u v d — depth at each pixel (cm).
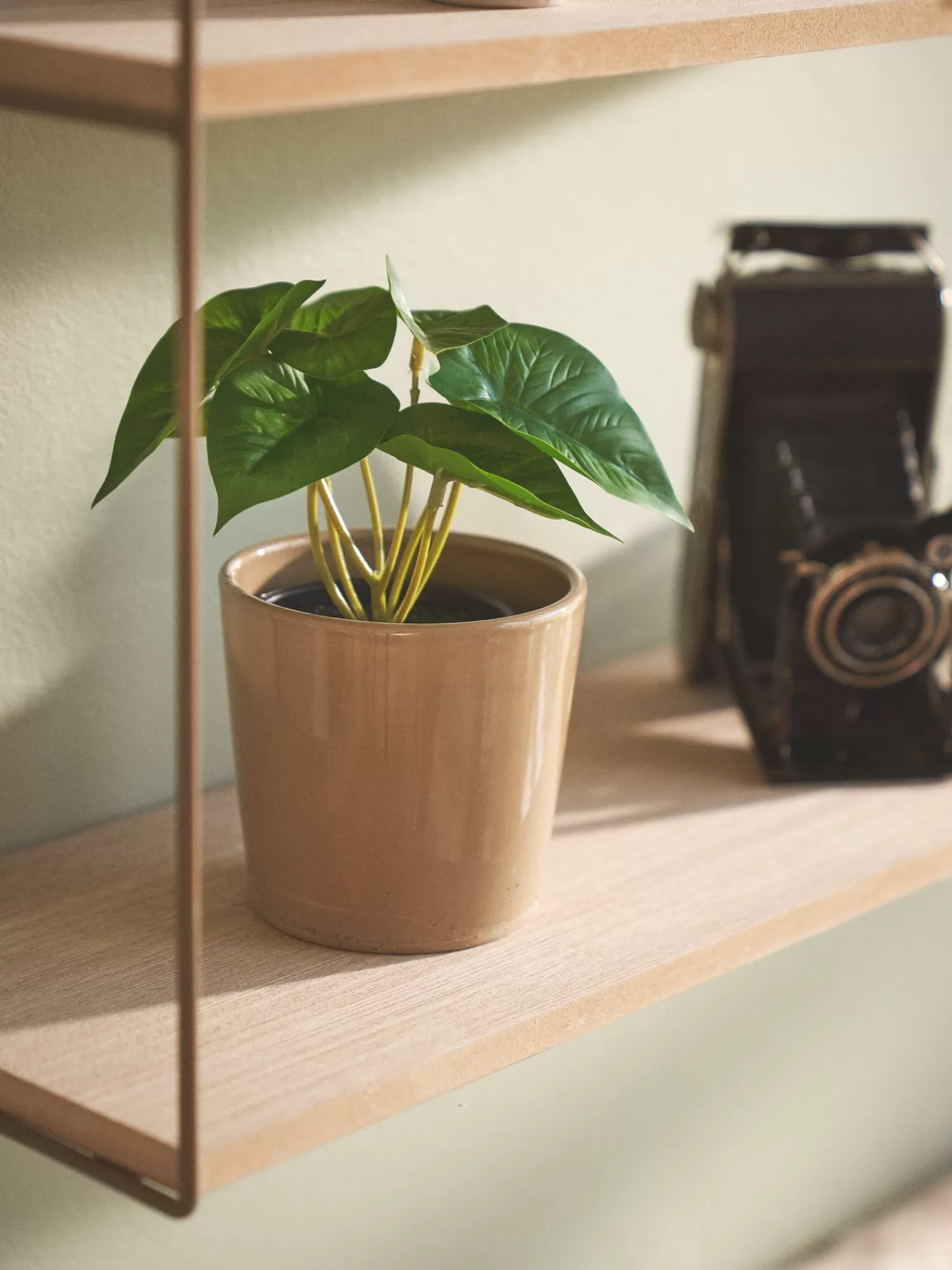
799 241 86
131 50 42
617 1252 99
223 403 52
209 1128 51
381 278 78
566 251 87
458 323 59
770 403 86
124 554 72
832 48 57
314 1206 82
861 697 83
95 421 69
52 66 43
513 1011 59
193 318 42
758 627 88
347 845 61
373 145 76
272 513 78
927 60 105
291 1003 59
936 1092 116
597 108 85
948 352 94
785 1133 106
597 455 62
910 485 85
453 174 80
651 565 98
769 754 82
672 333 95
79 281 66
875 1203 114
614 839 75
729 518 89
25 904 67
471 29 49
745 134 95
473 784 60
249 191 71
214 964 62
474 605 69
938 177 109
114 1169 51
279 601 67
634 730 88
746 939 66
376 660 57
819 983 103
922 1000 112
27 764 71
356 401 54
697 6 57
